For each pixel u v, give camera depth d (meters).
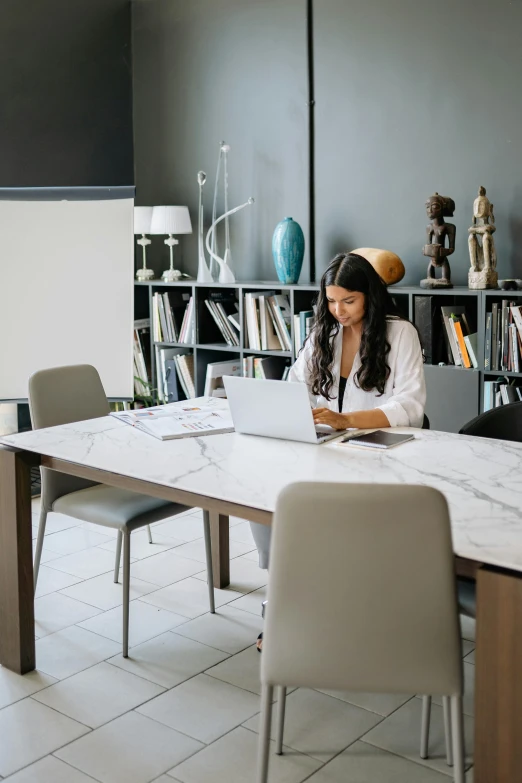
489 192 4.25
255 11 4.99
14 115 5.05
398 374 3.04
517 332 3.85
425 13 4.34
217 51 5.20
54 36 5.20
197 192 5.44
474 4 4.18
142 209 5.32
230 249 5.31
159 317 5.26
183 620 3.13
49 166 5.25
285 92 4.93
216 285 4.89
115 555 3.79
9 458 2.69
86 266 4.62
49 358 4.62
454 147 4.33
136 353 5.43
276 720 2.47
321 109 4.80
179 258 5.61
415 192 4.50
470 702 2.55
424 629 1.74
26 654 2.76
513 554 1.75
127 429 2.92
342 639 1.77
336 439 2.71
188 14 5.31
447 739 2.25
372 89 4.59
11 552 2.72
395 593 1.73
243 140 5.16
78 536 4.04
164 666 2.79
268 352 4.72
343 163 4.75
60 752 2.32
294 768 2.24
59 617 3.16
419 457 2.49
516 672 1.73
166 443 2.71
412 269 4.56
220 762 2.27
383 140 4.58
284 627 1.79
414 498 1.66
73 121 5.36
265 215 5.11
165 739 2.38
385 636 1.75
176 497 2.30
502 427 2.98
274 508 1.93
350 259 3.00
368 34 4.56
